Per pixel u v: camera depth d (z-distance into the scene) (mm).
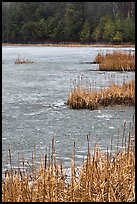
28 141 12422
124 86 19469
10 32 118500
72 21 113062
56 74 32531
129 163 7703
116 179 7203
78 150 11320
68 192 6922
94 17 113125
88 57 55562
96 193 6961
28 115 16438
